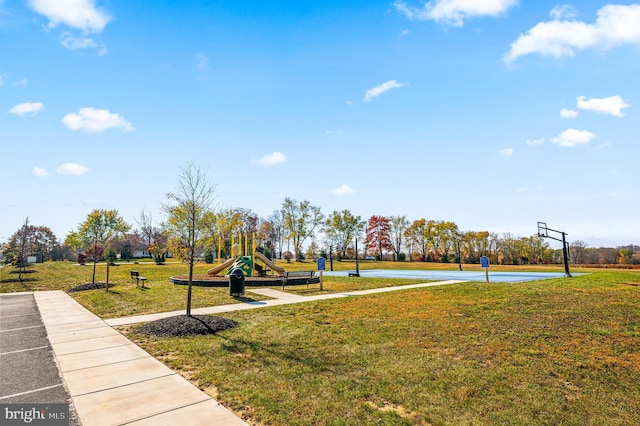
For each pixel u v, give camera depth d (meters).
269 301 15.34
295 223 71.50
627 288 16.09
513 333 9.17
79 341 9.10
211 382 6.25
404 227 81.94
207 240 27.75
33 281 25.23
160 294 17.22
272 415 5.05
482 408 5.24
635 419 4.95
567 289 16.34
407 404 5.37
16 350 8.37
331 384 6.11
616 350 7.79
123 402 5.49
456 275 32.59
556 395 5.68
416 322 10.62
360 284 21.94
